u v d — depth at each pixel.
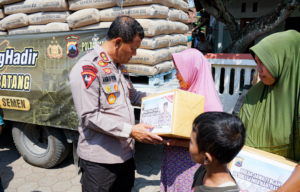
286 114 1.30
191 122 1.51
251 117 1.52
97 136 1.68
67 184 2.90
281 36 1.31
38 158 3.15
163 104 1.56
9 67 2.80
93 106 1.55
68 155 3.26
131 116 1.78
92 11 2.78
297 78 1.26
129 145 1.83
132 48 1.68
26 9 3.21
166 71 3.34
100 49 1.69
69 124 2.59
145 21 2.69
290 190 1.12
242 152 1.31
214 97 1.76
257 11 7.11
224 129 0.89
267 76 1.35
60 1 2.92
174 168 1.78
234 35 5.51
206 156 0.94
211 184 1.00
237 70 4.39
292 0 4.37
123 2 2.69
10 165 3.36
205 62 1.82
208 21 8.77
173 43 3.43
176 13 3.40
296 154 1.31
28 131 3.22
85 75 1.54
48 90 2.62
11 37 2.79
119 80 1.75
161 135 1.53
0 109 2.93
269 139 1.38
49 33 2.59
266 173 1.23
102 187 1.74
